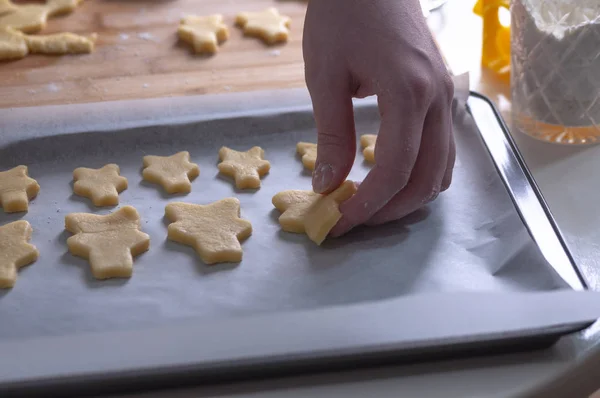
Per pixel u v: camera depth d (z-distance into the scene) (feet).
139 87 2.97
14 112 2.76
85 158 2.71
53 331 2.24
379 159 2.31
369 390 2.06
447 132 2.37
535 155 2.67
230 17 3.33
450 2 3.38
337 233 2.43
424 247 2.42
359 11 2.32
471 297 2.12
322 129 2.37
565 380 2.10
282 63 3.09
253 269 2.39
